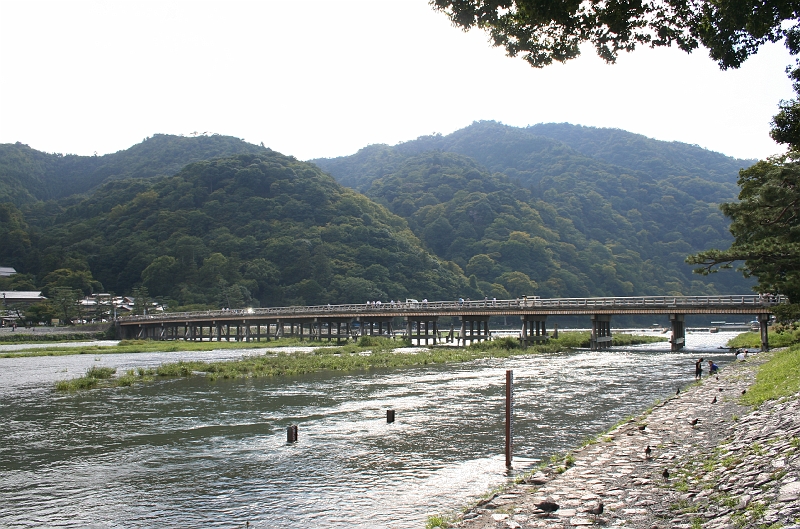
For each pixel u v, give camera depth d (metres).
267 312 98.12
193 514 14.46
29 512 14.86
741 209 40.22
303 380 40.53
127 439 22.95
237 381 40.69
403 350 67.00
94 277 159.50
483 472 17.38
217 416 27.48
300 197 190.25
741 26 13.87
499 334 115.06
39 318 119.62
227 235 167.00
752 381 27.14
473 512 12.24
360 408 28.94
